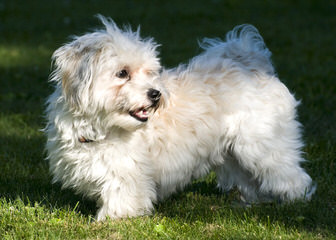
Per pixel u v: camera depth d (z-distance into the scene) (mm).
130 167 5625
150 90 5516
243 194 7008
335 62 13852
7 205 6043
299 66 13438
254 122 6074
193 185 7379
